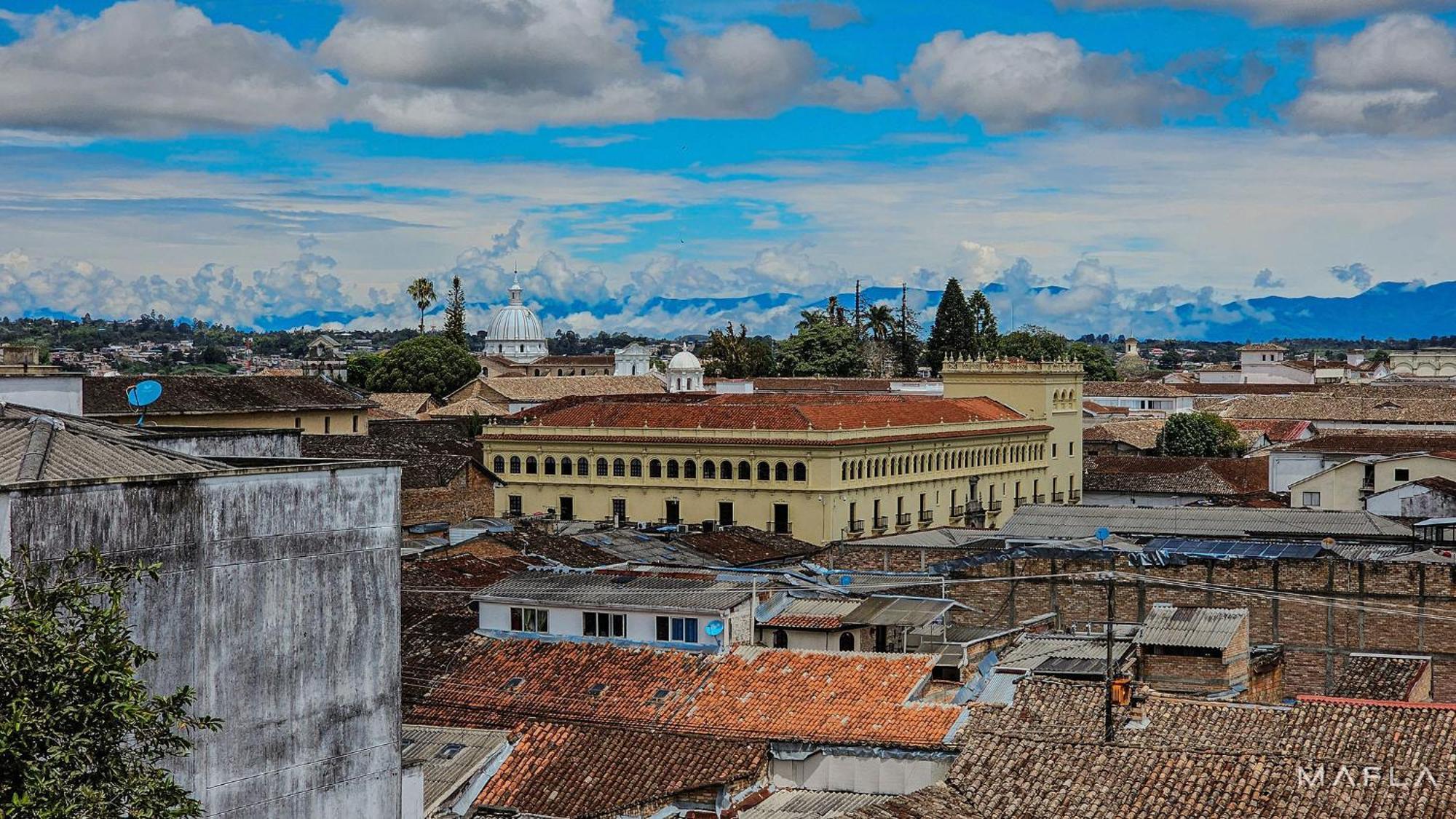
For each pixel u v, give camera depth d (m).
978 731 48.72
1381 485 139.50
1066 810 44.53
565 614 61.19
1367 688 64.75
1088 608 80.31
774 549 110.75
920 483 156.38
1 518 31.42
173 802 30.03
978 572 83.44
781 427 146.75
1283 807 43.31
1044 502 177.88
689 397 179.62
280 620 36.84
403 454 127.56
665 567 73.00
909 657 56.31
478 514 127.12
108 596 31.20
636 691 56.56
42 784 27.42
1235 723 49.41
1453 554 83.88
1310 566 78.00
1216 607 75.00
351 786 38.41
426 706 57.66
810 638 62.09
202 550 35.19
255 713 36.31
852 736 51.38
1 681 28.05
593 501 152.38
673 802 49.41
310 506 37.53
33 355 88.81
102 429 42.09
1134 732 49.41
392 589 39.47
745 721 53.56
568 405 170.38
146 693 31.03
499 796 50.12
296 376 162.50
